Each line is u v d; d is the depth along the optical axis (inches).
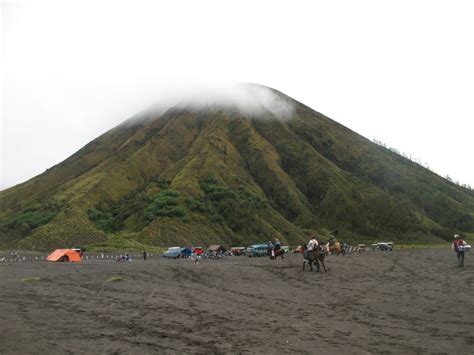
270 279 1299.2
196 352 490.9
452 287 1039.6
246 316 713.6
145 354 483.5
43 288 1110.4
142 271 1528.1
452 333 578.9
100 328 618.8
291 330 604.1
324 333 584.7
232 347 512.4
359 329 609.3
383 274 1384.1
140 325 639.8
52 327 626.5
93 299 911.7
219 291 1039.0
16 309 786.2
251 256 3356.3
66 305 830.5
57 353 488.7
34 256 3779.5
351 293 986.1
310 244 1517.0
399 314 720.3
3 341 544.7
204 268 1596.9
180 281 1256.2
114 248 4288.9
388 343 529.0
